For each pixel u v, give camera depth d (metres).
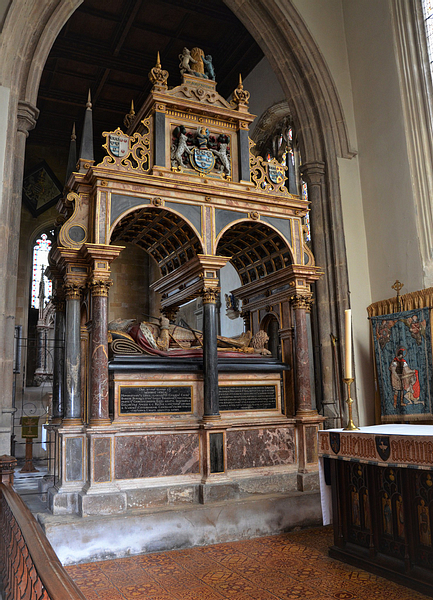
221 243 8.49
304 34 9.76
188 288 7.68
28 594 2.32
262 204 7.55
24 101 7.51
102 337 6.25
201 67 7.65
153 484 6.25
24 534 2.49
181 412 6.82
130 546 5.59
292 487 7.09
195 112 7.36
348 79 10.12
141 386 6.62
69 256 6.47
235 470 6.86
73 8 8.12
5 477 4.62
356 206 9.57
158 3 11.76
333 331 9.05
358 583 4.59
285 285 7.97
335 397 8.77
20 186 7.41
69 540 5.36
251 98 14.23
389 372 8.27
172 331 7.83
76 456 6.08
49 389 15.67
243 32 12.80
